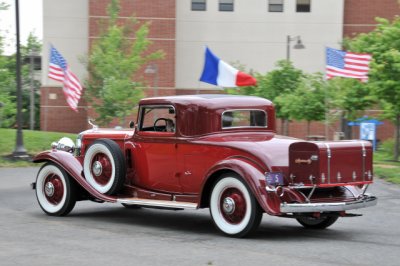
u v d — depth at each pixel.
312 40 48.22
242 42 48.41
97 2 46.34
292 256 7.87
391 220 11.38
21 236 9.27
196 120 9.87
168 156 10.18
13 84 38.22
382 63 25.45
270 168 8.84
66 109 49.41
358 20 48.84
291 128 48.16
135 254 7.96
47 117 49.28
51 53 27.22
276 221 11.24
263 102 10.61
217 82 22.66
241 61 48.44
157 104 10.38
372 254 8.04
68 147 12.02
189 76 48.69
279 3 48.16
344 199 9.30
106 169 10.74
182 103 10.02
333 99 30.45
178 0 48.22
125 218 11.40
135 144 10.67
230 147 9.32
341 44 41.75
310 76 32.78
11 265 7.32
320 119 32.44
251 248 8.40
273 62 48.34
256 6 48.16
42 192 11.66
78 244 8.64
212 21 48.41
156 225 10.54
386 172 20.72
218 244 8.70
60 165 11.21
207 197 9.60
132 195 10.76
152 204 10.09
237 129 10.16
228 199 9.16
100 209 12.74
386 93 25.81
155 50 47.00
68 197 11.26
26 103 57.00
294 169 8.83
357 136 46.22
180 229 10.09
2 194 15.03
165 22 47.03
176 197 10.10
